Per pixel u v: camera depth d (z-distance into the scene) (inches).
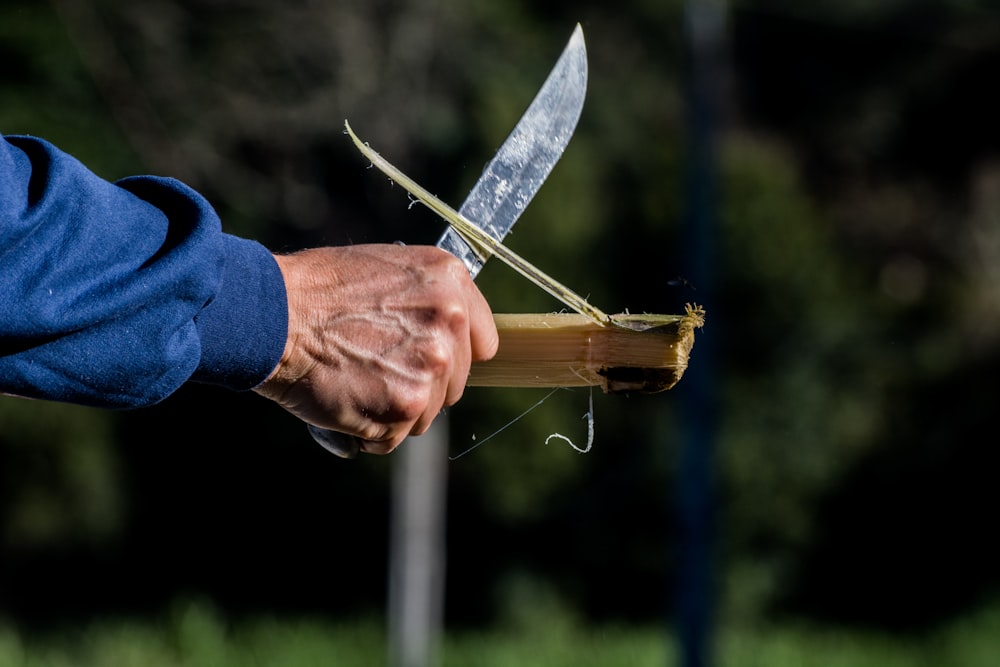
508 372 159.5
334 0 730.2
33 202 125.6
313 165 810.8
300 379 143.5
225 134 778.2
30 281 123.8
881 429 1107.9
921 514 1108.5
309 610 1080.2
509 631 1050.1
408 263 146.0
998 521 1099.9
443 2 760.3
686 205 669.3
